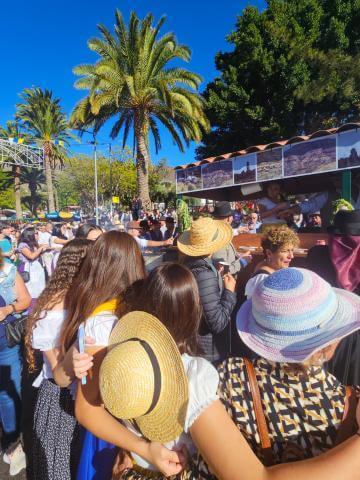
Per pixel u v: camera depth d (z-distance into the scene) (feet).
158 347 4.05
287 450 3.59
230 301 9.04
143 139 72.28
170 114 72.84
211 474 3.95
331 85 64.59
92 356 4.96
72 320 5.79
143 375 3.85
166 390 3.91
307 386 3.69
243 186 19.25
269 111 70.95
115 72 66.03
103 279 5.68
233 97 71.77
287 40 67.00
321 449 3.52
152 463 4.26
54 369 5.83
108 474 5.71
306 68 67.10
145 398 3.84
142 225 32.24
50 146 133.08
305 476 3.24
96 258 5.84
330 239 8.85
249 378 3.86
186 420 3.75
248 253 12.94
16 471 9.56
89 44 66.08
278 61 66.13
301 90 65.21
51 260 17.88
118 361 3.92
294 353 3.69
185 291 4.85
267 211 16.69
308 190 24.75
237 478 3.45
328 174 19.22
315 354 3.77
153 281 4.93
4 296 9.91
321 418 3.58
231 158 19.94
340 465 3.23
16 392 10.28
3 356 10.03
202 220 9.88
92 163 179.83
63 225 48.78
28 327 6.89
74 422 6.59
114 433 4.60
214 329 8.68
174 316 4.79
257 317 4.01
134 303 5.32
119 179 170.40
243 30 72.18
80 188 188.03
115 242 5.95
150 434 4.14
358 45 70.13
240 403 3.80
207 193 27.02
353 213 8.44
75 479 6.57
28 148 133.39
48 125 129.90
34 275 17.65
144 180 73.00
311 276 4.03
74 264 7.09
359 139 14.65
